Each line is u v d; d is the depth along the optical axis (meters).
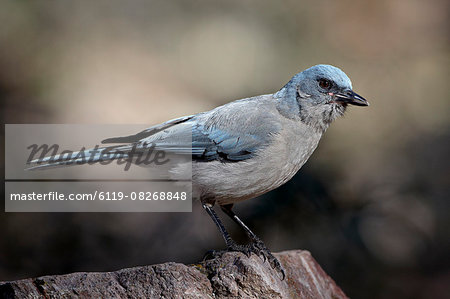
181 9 19.64
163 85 17.97
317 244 11.96
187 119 8.66
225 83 17.56
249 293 6.72
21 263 12.19
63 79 17.17
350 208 12.57
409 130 15.98
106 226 12.97
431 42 18.70
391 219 12.96
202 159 8.33
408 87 17.42
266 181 8.23
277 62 17.58
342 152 14.05
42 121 15.70
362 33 18.39
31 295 6.28
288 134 8.19
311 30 18.25
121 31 19.16
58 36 17.88
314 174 12.40
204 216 13.12
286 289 7.48
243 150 8.11
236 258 6.97
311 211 12.00
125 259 12.45
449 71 17.84
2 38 16.70
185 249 12.48
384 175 13.88
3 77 16.23
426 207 13.52
